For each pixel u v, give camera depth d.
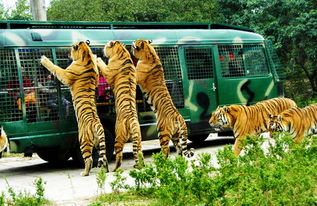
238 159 7.73
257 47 13.87
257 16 22.20
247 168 7.03
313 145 8.30
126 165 11.19
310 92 24.27
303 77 24.16
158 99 10.92
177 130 10.77
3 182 9.60
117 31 11.68
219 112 10.42
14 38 10.09
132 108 10.31
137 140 10.10
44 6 16.55
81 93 10.11
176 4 22.70
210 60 12.87
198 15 22.28
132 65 10.70
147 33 12.02
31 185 9.01
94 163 10.93
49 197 7.70
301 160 7.63
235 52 13.36
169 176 6.50
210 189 6.01
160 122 10.84
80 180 9.33
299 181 6.54
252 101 13.55
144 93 11.16
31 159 13.57
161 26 13.02
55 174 10.36
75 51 10.30
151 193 7.21
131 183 8.60
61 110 10.48
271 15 22.12
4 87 9.87
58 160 12.13
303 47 21.44
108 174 9.84
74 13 23.70
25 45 10.19
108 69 10.61
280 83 14.24
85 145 9.90
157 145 15.35
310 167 7.24
